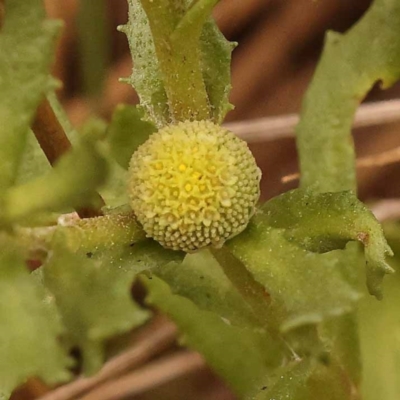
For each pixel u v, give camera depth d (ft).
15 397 0.31
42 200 0.20
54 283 0.20
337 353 0.26
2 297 0.19
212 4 0.21
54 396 0.31
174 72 0.22
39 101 0.20
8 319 0.19
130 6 0.24
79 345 0.19
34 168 0.26
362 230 0.22
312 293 0.22
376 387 0.27
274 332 0.24
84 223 0.22
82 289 0.20
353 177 0.29
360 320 0.28
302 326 0.24
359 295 0.22
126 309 0.20
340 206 0.22
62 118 0.28
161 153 0.21
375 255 0.22
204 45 0.23
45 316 0.19
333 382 0.25
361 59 0.29
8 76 0.20
